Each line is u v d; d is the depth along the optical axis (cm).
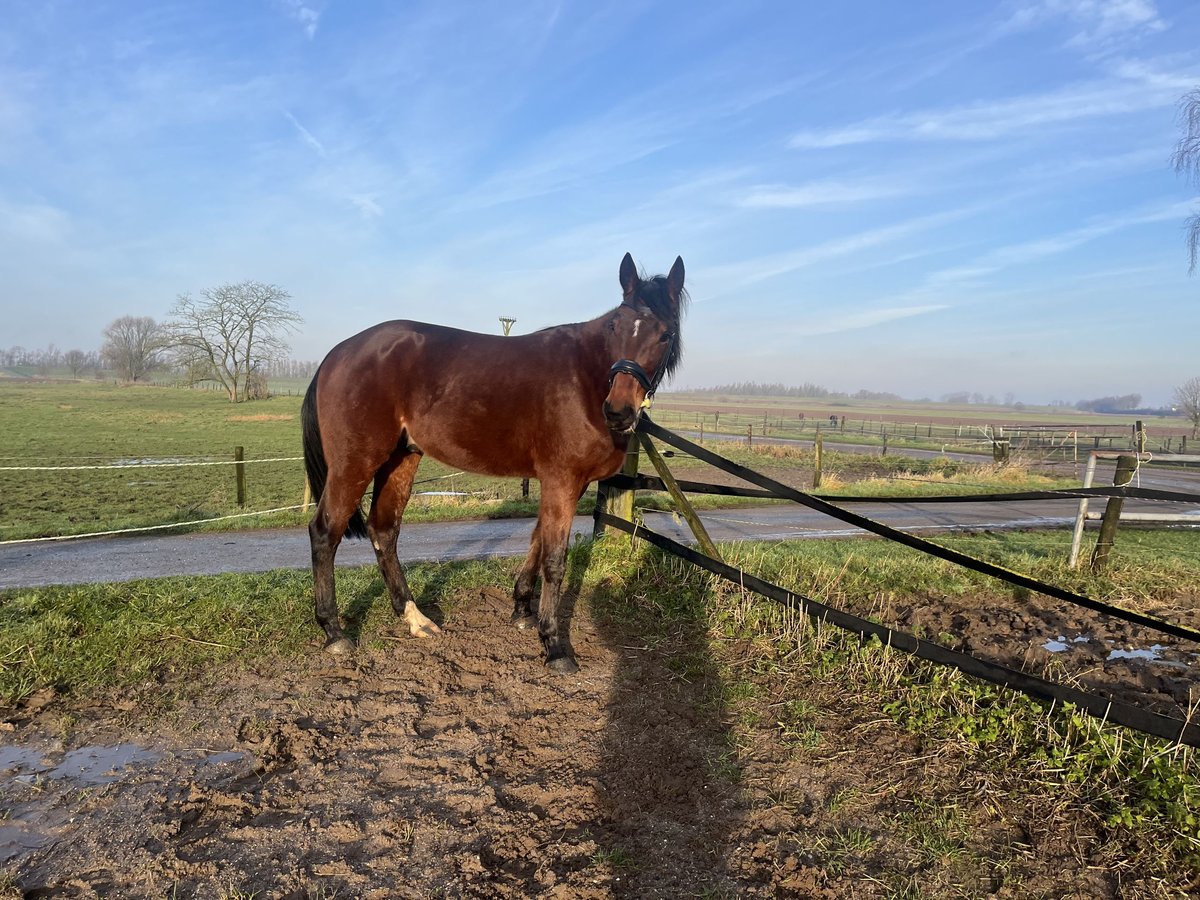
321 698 391
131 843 266
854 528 1069
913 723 363
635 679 425
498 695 403
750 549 715
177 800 295
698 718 378
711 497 1380
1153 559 806
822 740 355
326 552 451
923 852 273
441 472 1766
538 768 330
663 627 505
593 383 421
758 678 427
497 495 1346
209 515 1127
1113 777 314
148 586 535
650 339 406
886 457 2594
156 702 378
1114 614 399
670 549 539
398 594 495
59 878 247
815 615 454
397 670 431
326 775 317
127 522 1046
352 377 442
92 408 4241
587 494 1257
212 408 4475
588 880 253
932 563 741
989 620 565
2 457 2034
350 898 243
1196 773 309
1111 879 258
